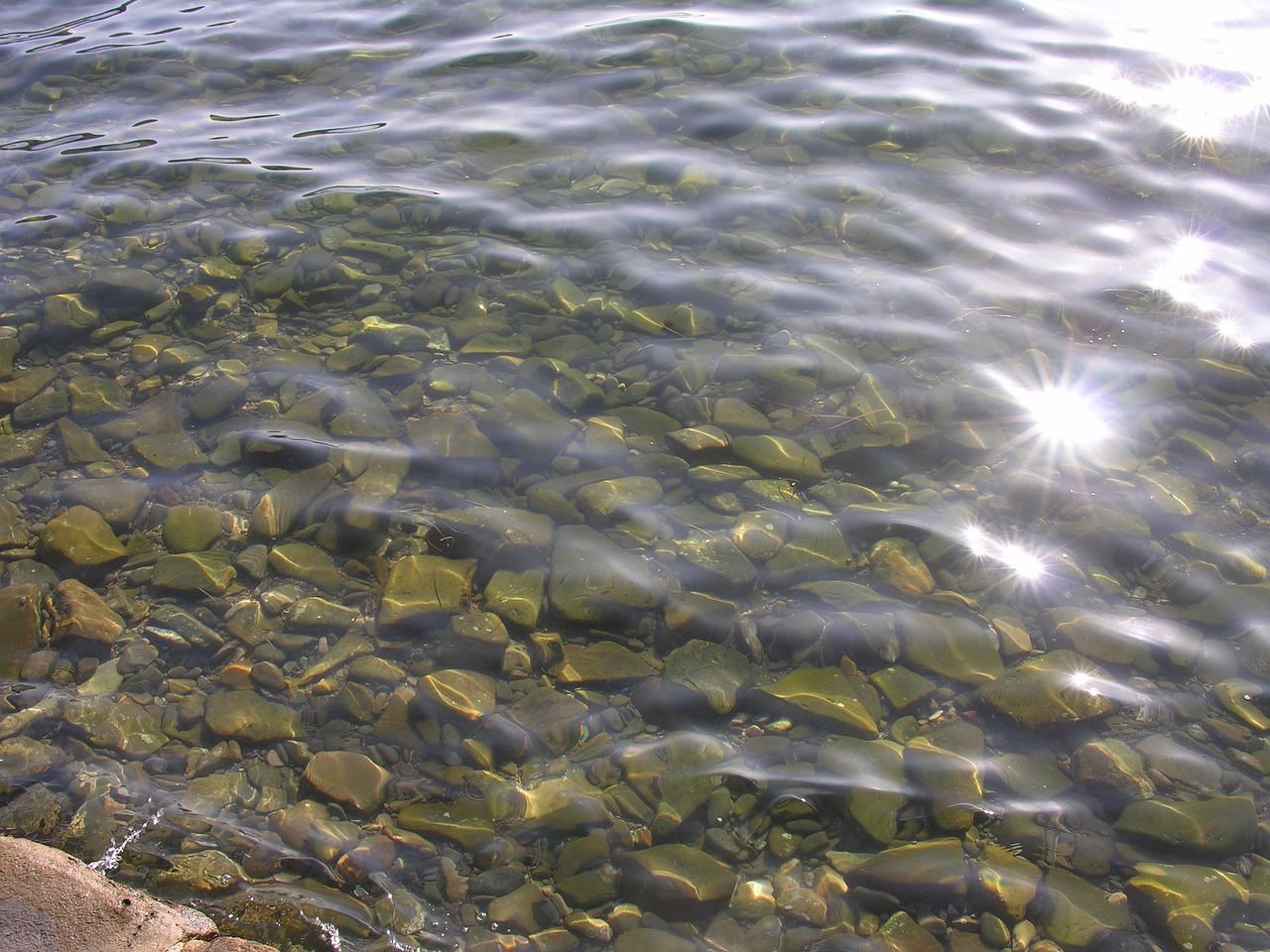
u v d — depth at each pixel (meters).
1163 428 1.93
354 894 1.42
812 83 2.92
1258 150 2.58
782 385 2.02
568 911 1.41
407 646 1.65
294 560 1.75
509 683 1.60
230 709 1.58
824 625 1.66
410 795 1.50
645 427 1.94
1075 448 1.90
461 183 2.56
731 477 1.86
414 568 1.73
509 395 2.01
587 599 1.68
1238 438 1.91
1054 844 1.45
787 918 1.40
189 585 1.72
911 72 2.97
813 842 1.46
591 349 2.10
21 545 1.78
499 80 3.03
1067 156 2.57
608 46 3.22
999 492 1.83
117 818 1.48
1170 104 2.77
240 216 2.48
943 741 1.54
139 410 2.00
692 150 2.63
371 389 2.03
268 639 1.66
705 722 1.57
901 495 1.83
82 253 2.37
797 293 2.21
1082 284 2.21
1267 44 3.09
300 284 2.28
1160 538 1.77
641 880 1.43
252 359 2.10
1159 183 2.47
